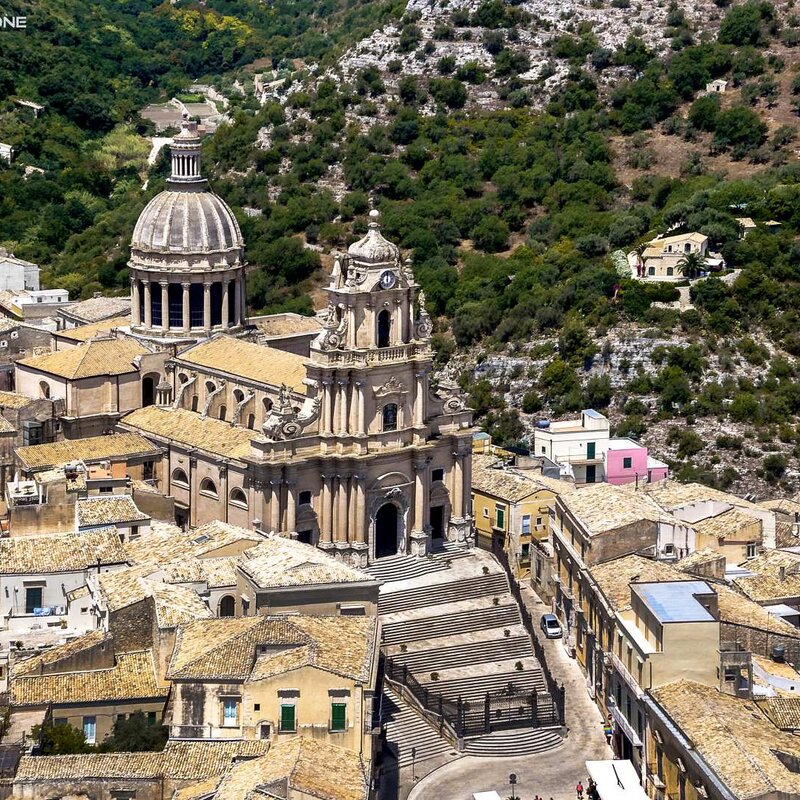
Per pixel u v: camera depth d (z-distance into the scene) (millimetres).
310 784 188000
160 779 193000
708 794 196375
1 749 197375
